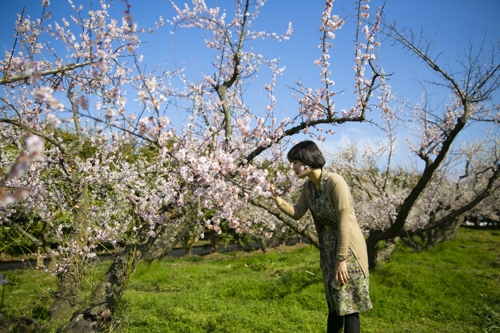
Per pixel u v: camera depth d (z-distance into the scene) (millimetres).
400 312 5023
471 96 4930
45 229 6008
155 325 4242
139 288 7539
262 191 2777
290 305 5410
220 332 4062
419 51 4684
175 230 4117
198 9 5031
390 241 9766
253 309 5082
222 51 5262
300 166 2582
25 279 7480
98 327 3244
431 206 9820
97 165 5500
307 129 3775
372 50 3834
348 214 2434
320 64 3855
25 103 4730
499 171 7289
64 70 3006
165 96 1982
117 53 3477
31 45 4230
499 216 16781
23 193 1568
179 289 7367
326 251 2615
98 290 3400
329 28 3764
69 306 4406
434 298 5422
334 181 2504
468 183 13531
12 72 4000
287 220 4641
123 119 1978
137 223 3916
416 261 9281
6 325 3514
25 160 1463
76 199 4977
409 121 7461
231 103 5078
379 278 6492
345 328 2441
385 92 7316
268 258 11977
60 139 4574
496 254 11367
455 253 10859
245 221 3518
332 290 2504
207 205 3344
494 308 4969
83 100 1539
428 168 5801
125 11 1986
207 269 10312
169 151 2521
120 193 5211
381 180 10391
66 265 4504
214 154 3082
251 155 3643
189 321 4410
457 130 5070
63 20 4316
